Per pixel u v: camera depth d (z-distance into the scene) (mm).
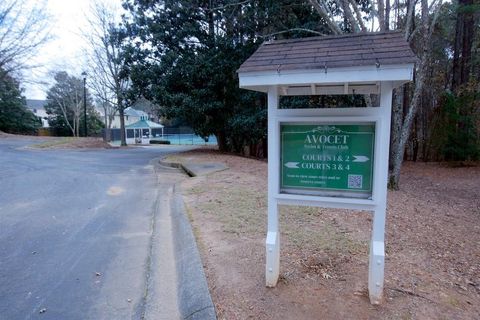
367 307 2398
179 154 14234
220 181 7441
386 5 8477
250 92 13586
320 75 2326
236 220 4465
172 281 3041
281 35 12719
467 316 2314
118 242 4094
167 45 14438
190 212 4938
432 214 5809
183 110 13523
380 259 2412
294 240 3713
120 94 20062
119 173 9750
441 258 3551
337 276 2869
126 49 14648
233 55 13688
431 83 14992
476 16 13367
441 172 12109
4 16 20984
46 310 2645
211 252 3385
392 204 6258
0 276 3215
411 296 2561
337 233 3973
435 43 15094
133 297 2824
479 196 8219
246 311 2361
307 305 2424
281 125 2609
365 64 2199
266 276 2691
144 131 36438
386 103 2332
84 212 5484
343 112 2426
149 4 14195
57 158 13539
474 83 13055
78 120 37000
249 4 12594
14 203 6094
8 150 16312
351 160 2473
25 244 4039
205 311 2383
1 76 23875
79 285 3031
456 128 13766
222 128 15008
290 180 2639
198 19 14164
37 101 52188
